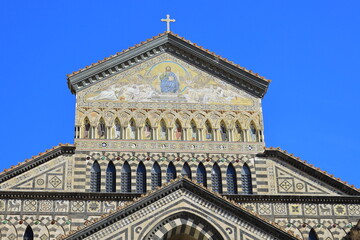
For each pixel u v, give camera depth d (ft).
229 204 255.91
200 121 294.05
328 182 284.61
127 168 282.77
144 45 303.89
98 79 297.33
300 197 281.13
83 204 273.13
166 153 286.25
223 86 301.22
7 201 270.46
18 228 267.18
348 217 279.90
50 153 279.49
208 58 303.89
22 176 274.98
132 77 299.38
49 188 274.57
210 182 283.18
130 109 293.23
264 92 301.02
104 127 289.33
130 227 251.19
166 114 294.05
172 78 301.02
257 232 253.24
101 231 249.34
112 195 274.98
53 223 269.03
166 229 252.62
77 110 290.35
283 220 277.64
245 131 294.05
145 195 255.09
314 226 277.64
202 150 288.10
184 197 257.75
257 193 281.74
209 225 254.27
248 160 287.89
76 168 279.28
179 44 306.14
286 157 288.10
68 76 293.84
